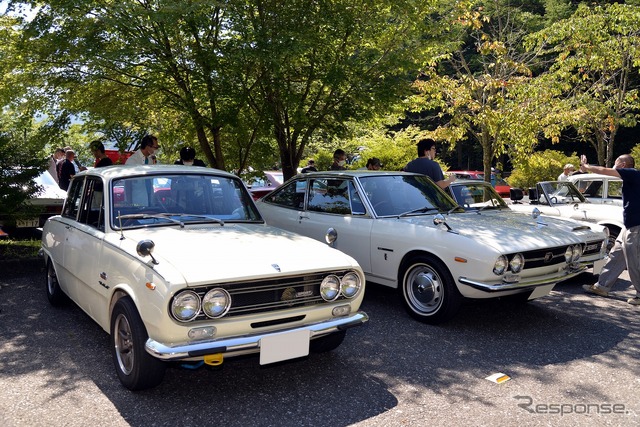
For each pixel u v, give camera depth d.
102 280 4.23
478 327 5.58
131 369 3.81
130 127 11.16
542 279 5.45
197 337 3.51
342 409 3.73
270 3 8.65
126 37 7.80
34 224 9.06
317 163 19.61
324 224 6.77
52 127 9.78
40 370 4.29
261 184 16.11
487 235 5.46
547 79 13.15
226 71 8.43
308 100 10.53
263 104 9.80
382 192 6.59
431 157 7.95
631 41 14.94
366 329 5.48
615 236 8.75
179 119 11.03
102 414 3.58
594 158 33.62
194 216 4.80
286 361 3.85
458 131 11.78
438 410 3.73
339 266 4.08
